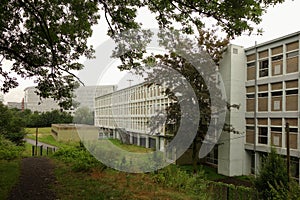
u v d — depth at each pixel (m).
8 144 17.36
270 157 8.59
